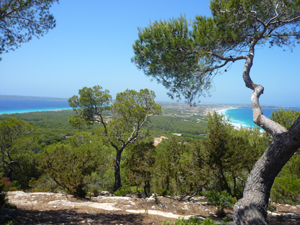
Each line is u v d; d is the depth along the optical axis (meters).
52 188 11.66
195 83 5.52
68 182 8.80
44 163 9.23
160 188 10.60
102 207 7.21
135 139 16.09
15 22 5.24
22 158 21.58
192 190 10.23
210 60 5.36
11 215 4.72
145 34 5.77
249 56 4.98
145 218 5.99
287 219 6.02
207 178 10.20
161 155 11.43
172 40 5.27
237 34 4.92
